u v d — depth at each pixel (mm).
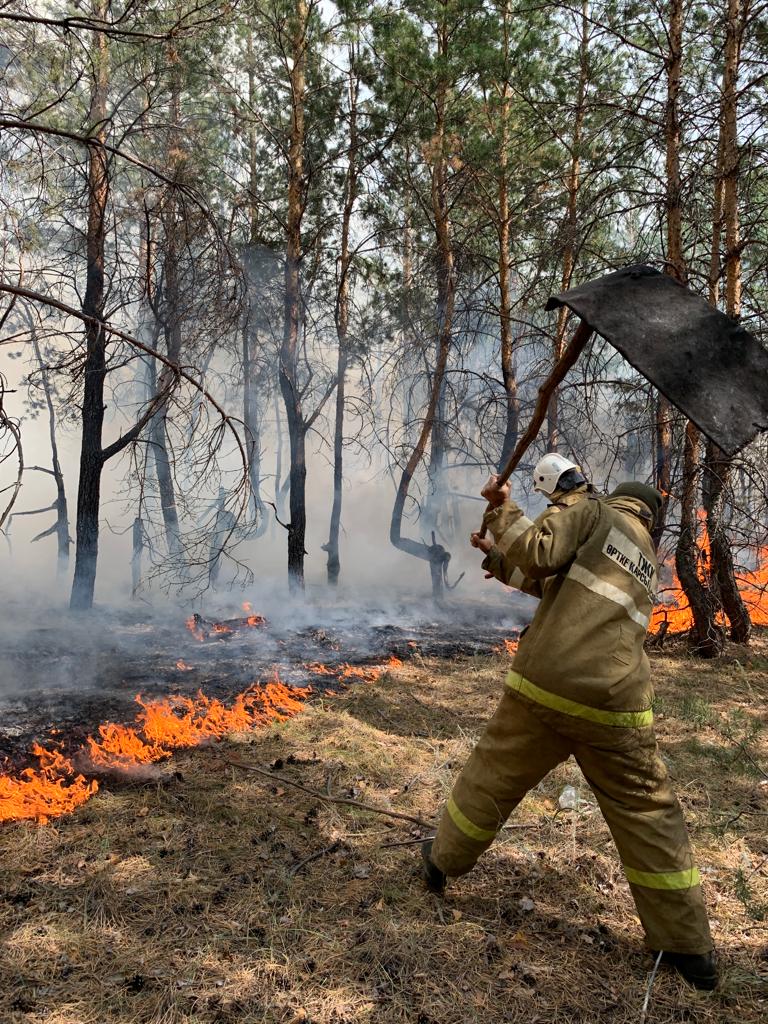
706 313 2486
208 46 9570
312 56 10930
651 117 8367
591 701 2693
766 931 3039
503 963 2824
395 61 10422
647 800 2754
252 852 3520
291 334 11312
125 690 6082
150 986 2643
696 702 5828
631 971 2805
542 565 2779
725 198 7777
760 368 2402
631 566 2818
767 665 7250
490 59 10062
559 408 11062
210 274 7566
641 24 8500
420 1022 2525
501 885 3312
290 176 11062
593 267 10961
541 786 4301
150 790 4133
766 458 6969
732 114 7633
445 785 4285
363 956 2824
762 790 4359
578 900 3219
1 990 2602
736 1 7598
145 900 3119
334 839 3656
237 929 2953
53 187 8922
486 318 13086
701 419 2287
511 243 12594
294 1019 2516
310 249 11688
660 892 2736
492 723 2992
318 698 6031
